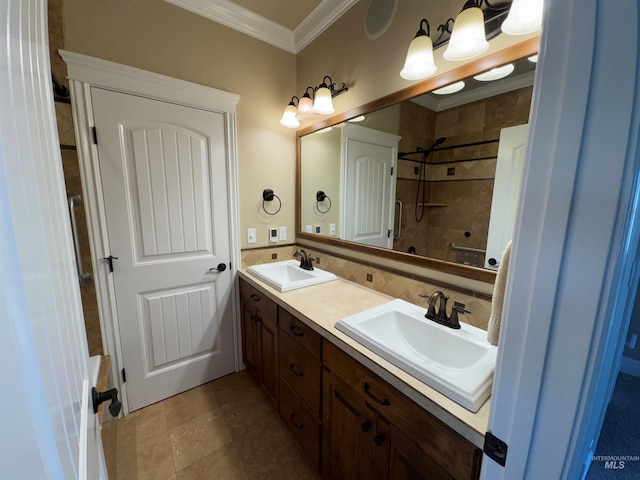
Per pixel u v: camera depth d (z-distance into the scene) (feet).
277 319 5.03
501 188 3.57
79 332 1.87
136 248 5.40
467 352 3.27
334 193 6.26
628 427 4.69
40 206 1.21
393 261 4.99
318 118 6.43
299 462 4.60
